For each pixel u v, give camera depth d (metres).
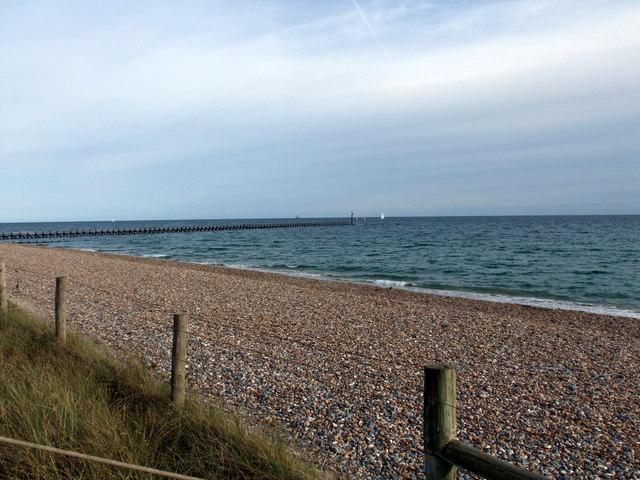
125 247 50.84
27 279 15.85
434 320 10.91
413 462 4.12
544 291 20.14
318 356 7.48
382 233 83.56
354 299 13.80
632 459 4.33
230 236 77.25
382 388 6.04
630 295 19.19
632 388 6.39
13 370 4.86
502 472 1.99
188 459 3.58
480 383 6.43
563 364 7.53
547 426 5.04
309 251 44.59
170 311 11.03
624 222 134.38
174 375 4.33
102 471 3.19
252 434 3.92
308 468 3.72
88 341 6.87
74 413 3.83
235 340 8.37
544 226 107.00
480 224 128.00
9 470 3.21
